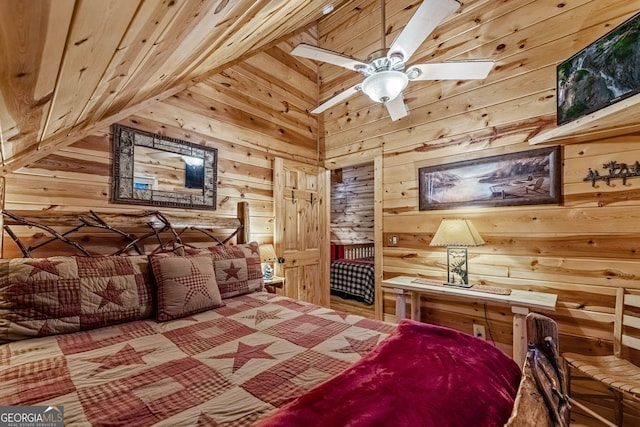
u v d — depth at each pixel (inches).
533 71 91.5
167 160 96.3
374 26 134.6
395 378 38.9
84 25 19.7
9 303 55.2
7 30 16.1
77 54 24.5
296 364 46.8
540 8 90.9
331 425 29.9
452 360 44.7
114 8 19.5
